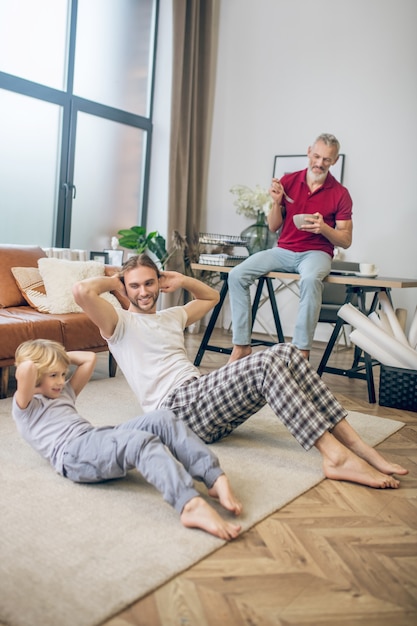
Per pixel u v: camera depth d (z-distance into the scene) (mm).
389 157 5180
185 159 5625
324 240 3779
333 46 5387
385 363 3453
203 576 1498
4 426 2547
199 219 5867
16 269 3592
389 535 1796
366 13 5234
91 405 2959
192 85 5645
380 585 1509
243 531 1751
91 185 5312
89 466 1912
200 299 2549
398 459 2516
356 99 5301
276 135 5695
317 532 1785
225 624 1309
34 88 4617
